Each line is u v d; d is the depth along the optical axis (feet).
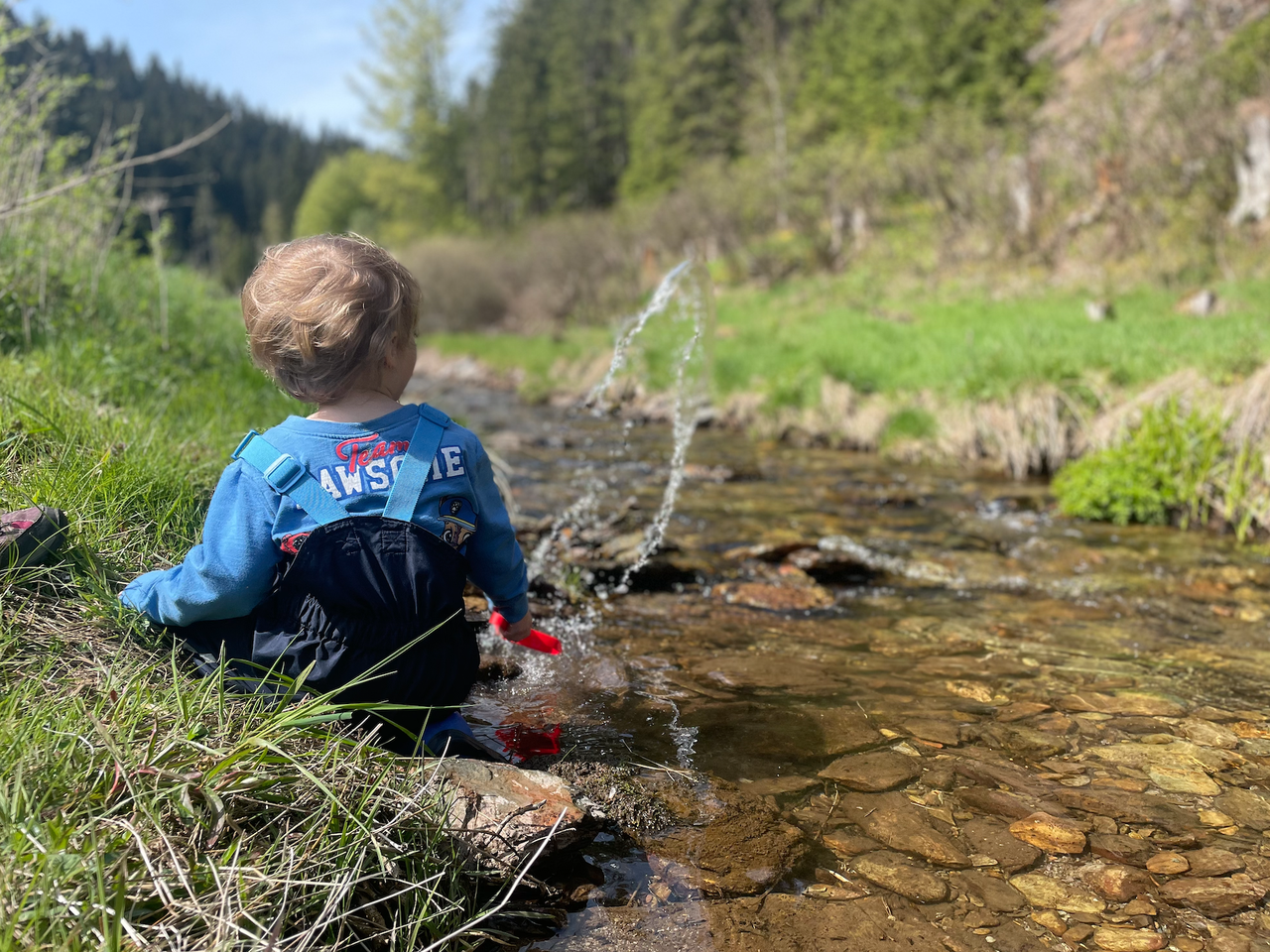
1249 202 38.60
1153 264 38.68
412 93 145.69
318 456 5.16
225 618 5.36
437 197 154.81
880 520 15.21
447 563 5.35
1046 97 82.48
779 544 12.56
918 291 49.19
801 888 4.93
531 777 5.44
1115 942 4.52
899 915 4.71
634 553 11.69
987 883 5.00
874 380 28.94
